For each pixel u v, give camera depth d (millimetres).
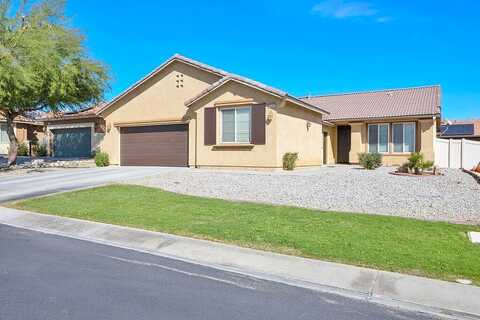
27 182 17172
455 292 5848
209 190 14609
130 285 5980
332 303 5516
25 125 39250
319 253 7477
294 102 20172
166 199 12797
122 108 24984
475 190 14664
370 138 28500
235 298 5598
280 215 10469
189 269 6875
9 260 7094
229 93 20438
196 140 21750
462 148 26938
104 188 14961
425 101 28359
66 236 9102
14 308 5023
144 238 8742
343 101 32312
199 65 21984
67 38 22484
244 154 20078
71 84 23172
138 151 24500
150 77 23641
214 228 9219
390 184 15953
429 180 17500
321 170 21922
